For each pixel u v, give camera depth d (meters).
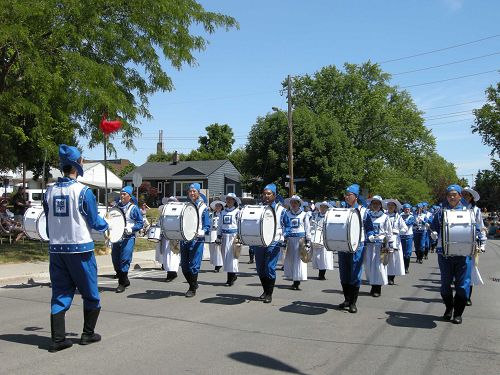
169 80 16.83
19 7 12.48
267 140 38.56
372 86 54.41
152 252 17.78
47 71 13.08
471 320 7.98
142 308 8.54
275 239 9.18
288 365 5.55
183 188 54.59
